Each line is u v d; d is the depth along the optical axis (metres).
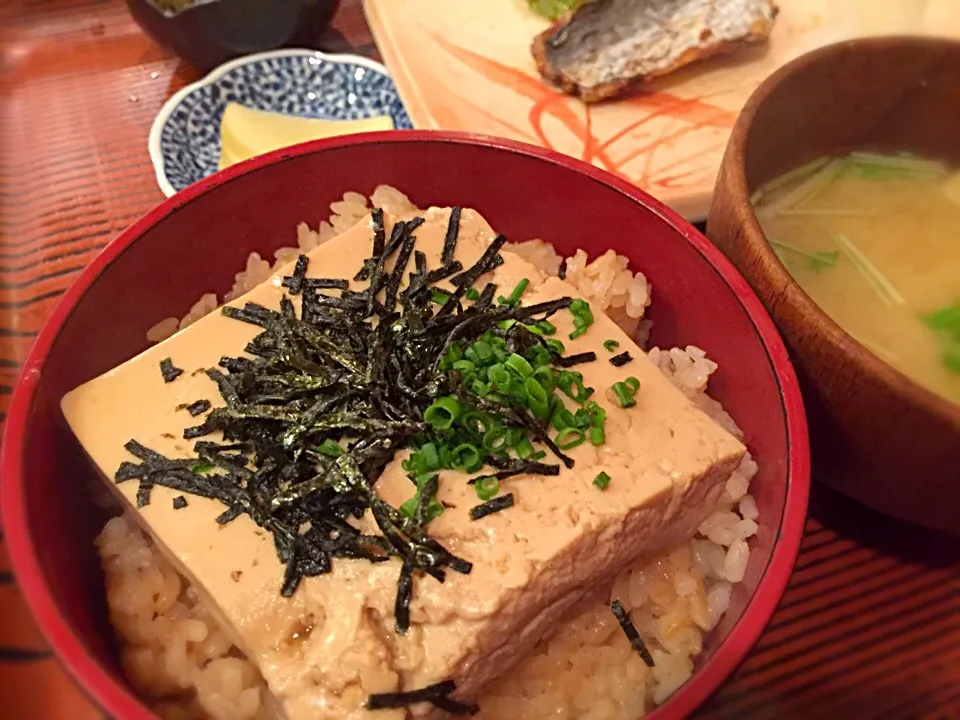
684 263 0.19
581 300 0.18
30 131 0.27
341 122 0.28
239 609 0.14
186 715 0.15
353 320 0.17
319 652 0.14
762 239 0.17
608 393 0.17
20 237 0.24
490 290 0.18
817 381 0.17
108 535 0.17
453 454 0.16
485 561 0.15
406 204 0.21
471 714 0.16
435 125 0.27
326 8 0.29
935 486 0.16
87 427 0.16
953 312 0.20
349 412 0.16
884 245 0.22
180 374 0.17
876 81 0.21
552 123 0.28
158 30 0.28
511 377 0.16
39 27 0.30
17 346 0.21
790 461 0.16
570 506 0.15
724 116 0.29
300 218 0.21
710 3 0.29
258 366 0.17
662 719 0.13
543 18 0.31
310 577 0.15
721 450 0.17
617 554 0.16
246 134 0.27
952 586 0.19
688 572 0.18
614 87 0.28
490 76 0.29
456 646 0.14
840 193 0.23
